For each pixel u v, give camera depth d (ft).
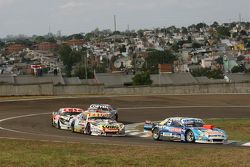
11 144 86.33
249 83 278.67
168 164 60.39
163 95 254.88
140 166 59.06
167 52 614.75
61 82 347.56
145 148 79.30
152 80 350.23
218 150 77.20
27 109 199.00
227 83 278.46
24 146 82.89
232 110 205.05
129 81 354.13
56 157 66.44
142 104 223.10
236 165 59.72
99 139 106.42
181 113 194.39
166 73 361.92
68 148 79.41
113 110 163.94
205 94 260.01
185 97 248.73
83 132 125.18
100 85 275.59
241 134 125.90
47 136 110.83
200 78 368.07
